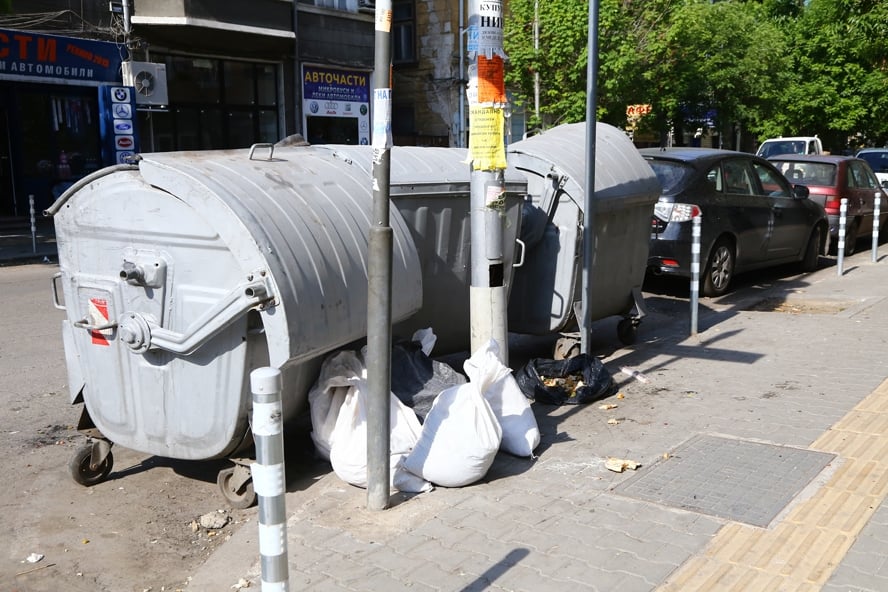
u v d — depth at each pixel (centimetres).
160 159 445
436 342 607
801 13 3159
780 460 472
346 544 389
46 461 539
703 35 2338
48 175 2006
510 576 353
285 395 458
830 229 1385
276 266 411
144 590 383
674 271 988
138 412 465
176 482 505
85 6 1895
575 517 409
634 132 2384
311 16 2320
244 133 2264
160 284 438
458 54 2703
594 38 610
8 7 1420
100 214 455
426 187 560
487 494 441
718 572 350
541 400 598
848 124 3042
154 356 452
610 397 609
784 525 391
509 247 614
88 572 399
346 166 521
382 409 418
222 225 414
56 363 774
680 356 728
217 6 2048
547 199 671
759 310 955
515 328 703
